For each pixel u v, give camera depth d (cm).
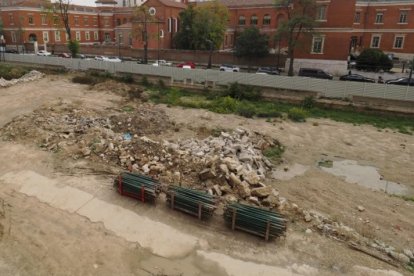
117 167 1405
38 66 4544
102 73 3919
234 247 976
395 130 2305
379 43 5394
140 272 873
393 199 1359
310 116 2606
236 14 6034
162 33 5869
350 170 1659
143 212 1119
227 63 4919
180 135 2005
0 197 1180
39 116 2041
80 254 923
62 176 1323
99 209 1127
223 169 1301
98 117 2156
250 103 2928
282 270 896
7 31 6412
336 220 1159
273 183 1451
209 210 1073
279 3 3997
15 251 927
